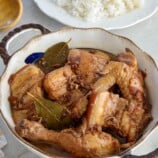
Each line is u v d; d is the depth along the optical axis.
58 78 0.74
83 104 0.70
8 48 0.90
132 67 0.75
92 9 0.96
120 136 0.70
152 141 0.75
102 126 0.70
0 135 0.78
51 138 0.68
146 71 0.77
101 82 0.73
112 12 0.96
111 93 0.71
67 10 0.97
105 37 0.80
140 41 0.94
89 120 0.68
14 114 0.73
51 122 0.71
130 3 0.97
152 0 0.99
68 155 0.68
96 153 0.67
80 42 0.82
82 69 0.76
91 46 0.82
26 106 0.73
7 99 0.75
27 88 0.75
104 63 0.77
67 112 0.71
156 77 0.75
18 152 0.77
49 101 0.72
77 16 0.96
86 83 0.75
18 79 0.76
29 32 0.93
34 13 0.99
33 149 0.67
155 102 0.74
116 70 0.74
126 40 0.79
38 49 0.80
